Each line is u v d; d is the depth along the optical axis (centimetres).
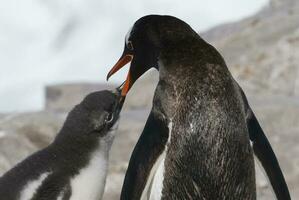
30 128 1692
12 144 1584
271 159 1002
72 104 2133
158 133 974
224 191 954
